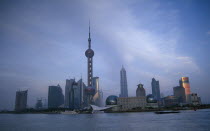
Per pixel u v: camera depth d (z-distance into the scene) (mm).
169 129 95250
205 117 169875
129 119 177750
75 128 113000
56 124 146000
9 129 117062
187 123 120875
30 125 143750
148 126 110250
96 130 100688
